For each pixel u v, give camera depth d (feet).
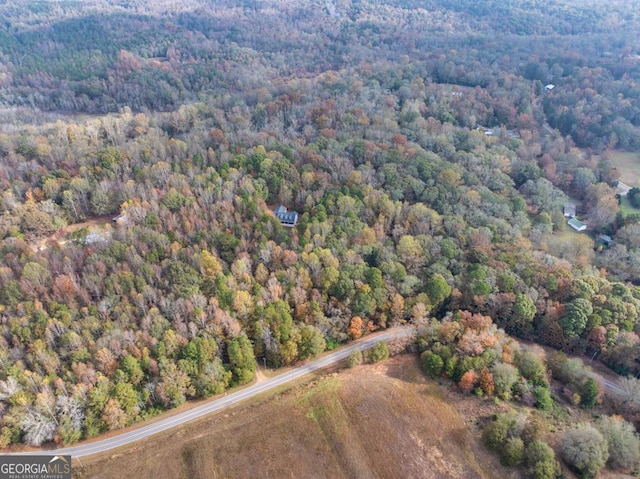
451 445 372.58
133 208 591.37
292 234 575.38
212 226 570.87
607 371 460.14
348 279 502.38
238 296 470.80
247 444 379.35
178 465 367.86
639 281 567.59
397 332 495.00
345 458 368.07
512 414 386.11
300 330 461.37
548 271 529.45
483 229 590.96
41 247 576.20
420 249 551.18
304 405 410.31
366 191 646.33
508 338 460.96
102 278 497.05
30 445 388.37
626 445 358.84
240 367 439.63
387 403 406.82
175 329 450.71
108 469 368.07
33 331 442.91
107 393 403.54
